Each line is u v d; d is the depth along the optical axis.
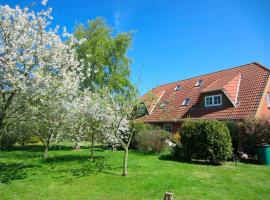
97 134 16.83
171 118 27.05
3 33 10.20
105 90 14.88
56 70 11.30
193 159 17.64
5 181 11.39
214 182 11.20
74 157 18.55
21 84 9.80
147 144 20.75
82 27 28.05
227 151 15.59
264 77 22.73
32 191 9.89
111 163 15.72
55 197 9.20
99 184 10.77
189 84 31.62
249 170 14.04
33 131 19.38
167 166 14.67
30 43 10.49
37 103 11.02
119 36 28.69
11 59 9.70
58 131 17.61
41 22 10.80
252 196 9.41
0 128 10.64
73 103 14.84
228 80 24.59
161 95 33.81
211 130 15.91
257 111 20.16
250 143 17.91
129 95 13.18
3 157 19.09
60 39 11.30
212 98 24.47
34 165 15.35
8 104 10.41
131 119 13.44
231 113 21.58
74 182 11.13
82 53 26.08
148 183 10.84
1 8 10.18
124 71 27.84
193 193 9.65
